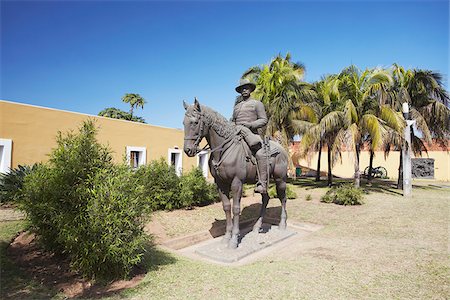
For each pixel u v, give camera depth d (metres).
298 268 4.66
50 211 4.31
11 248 5.12
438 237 6.70
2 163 10.66
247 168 6.09
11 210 7.77
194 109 5.36
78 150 4.54
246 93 6.36
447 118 15.94
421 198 12.92
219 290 3.89
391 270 4.54
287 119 17.17
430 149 26.41
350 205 10.87
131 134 15.51
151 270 4.62
